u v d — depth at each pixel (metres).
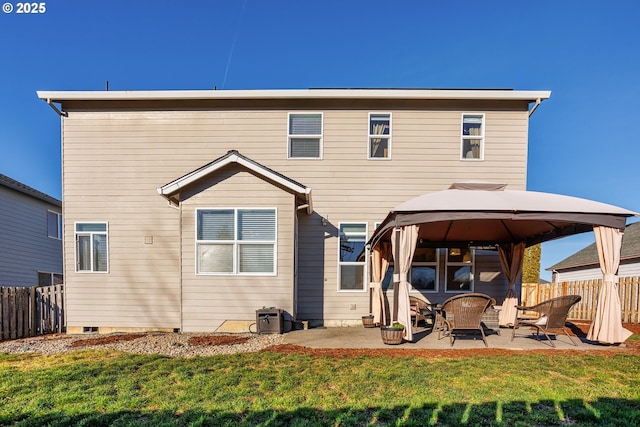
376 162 8.59
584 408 3.29
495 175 8.50
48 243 13.77
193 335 6.88
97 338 6.82
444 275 8.64
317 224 8.47
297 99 8.66
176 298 8.32
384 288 8.48
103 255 8.41
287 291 7.21
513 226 7.66
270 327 6.91
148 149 8.59
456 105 8.61
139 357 5.07
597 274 18.56
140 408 3.31
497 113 8.58
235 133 8.66
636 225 18.33
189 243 7.25
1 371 4.47
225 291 7.21
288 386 3.85
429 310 7.58
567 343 6.02
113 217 8.45
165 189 7.04
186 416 3.12
